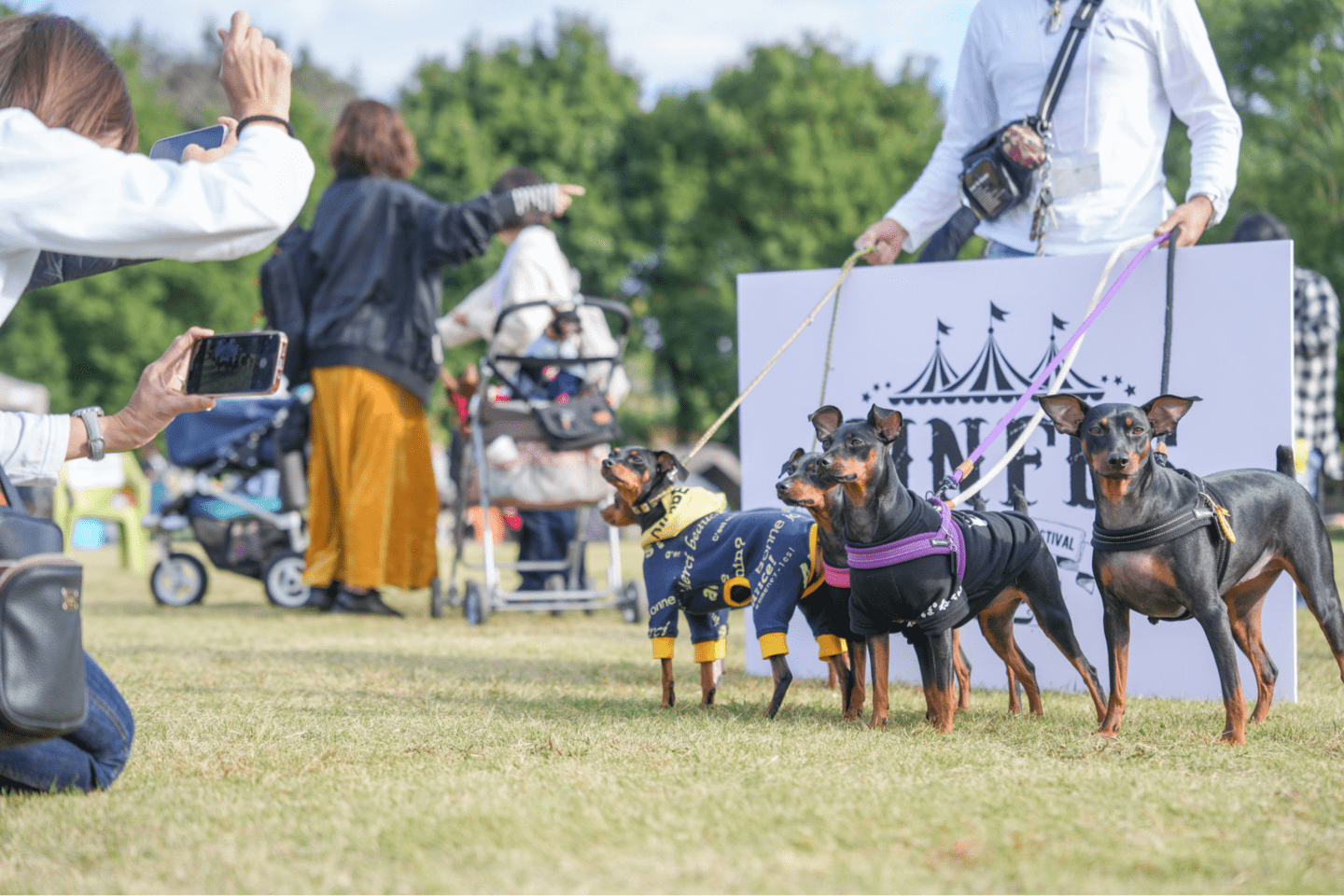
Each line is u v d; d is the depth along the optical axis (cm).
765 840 228
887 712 377
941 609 357
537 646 638
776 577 399
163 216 218
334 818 248
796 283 521
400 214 795
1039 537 391
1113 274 472
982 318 491
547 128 3200
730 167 3241
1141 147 488
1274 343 448
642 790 272
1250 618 397
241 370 269
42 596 227
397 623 772
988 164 487
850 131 3322
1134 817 246
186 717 384
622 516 439
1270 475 383
